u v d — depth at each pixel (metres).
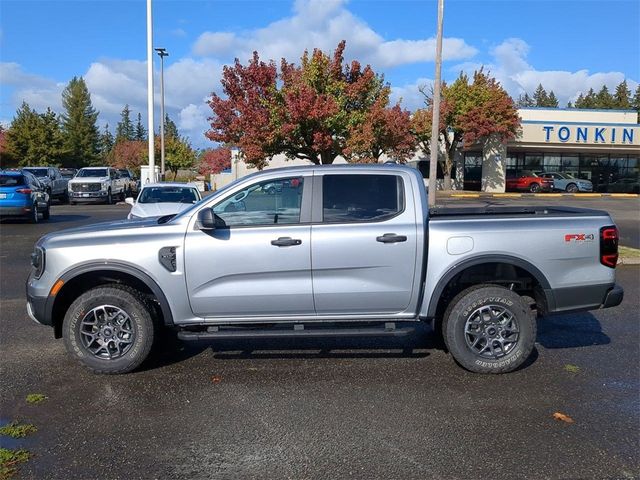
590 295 5.53
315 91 19.52
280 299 5.40
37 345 6.37
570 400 4.86
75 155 78.38
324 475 3.68
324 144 19.58
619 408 4.69
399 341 6.51
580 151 43.78
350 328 5.56
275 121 19.55
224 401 4.86
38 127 61.22
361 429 4.32
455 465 3.79
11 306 8.14
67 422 4.45
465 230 5.40
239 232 5.38
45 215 21.25
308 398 4.91
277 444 4.09
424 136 38.62
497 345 5.46
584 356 6.00
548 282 5.46
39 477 3.65
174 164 63.03
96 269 5.36
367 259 5.35
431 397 4.91
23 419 4.50
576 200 32.81
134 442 4.12
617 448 4.02
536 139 40.38
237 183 5.52
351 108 21.27
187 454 3.95
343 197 5.46
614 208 27.03
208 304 5.42
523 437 4.18
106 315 5.43
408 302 5.46
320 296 5.39
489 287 5.45
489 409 4.67
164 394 5.01
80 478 3.64
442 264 5.39
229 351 6.17
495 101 38.28
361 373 5.50
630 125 41.00
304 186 5.48
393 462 3.83
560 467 3.76
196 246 5.35
